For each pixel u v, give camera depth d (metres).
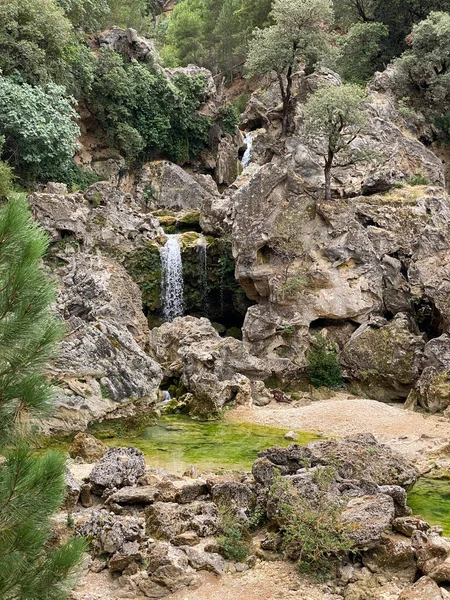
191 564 9.67
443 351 23.89
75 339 20.84
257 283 29.48
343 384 26.55
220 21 67.88
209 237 34.84
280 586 9.30
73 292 26.28
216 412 22.72
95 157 44.50
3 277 5.76
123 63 47.69
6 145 34.78
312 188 29.94
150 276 32.50
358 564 9.83
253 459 17.25
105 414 20.33
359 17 52.59
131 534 10.09
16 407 5.94
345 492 11.42
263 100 48.22
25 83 35.00
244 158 48.50
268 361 26.70
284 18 41.16
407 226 29.59
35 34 37.06
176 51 67.56
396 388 25.17
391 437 19.69
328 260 28.34
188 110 49.72
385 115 39.53
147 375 21.94
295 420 22.05
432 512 13.05
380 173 33.22
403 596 8.48
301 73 46.19
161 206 45.41
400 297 28.09
